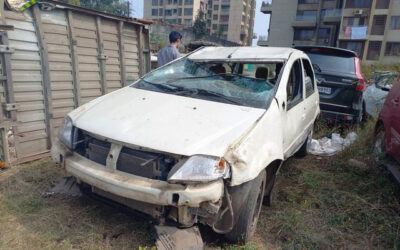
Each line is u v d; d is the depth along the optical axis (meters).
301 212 3.35
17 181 3.54
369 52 36.81
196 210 2.27
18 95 3.87
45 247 2.51
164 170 2.31
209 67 3.59
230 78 3.40
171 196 2.17
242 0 75.38
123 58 5.25
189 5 79.75
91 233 2.70
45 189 3.39
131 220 2.93
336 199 3.62
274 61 3.51
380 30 35.88
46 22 4.08
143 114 2.68
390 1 34.84
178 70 3.62
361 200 3.53
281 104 3.12
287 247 2.77
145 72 5.82
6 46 3.63
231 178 2.28
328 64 6.22
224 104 2.91
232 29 77.31
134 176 2.35
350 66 6.15
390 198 3.56
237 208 2.47
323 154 5.21
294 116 3.60
